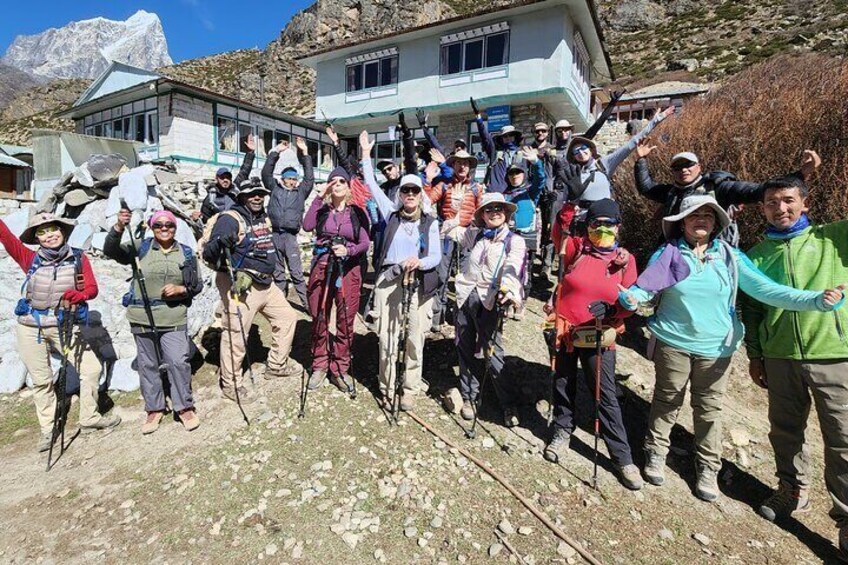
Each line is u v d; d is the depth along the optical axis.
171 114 16.80
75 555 2.96
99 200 6.43
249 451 3.86
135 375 5.03
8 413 4.75
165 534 3.10
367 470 3.62
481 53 17.69
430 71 18.95
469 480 3.56
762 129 6.22
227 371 4.68
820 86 6.01
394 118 20.42
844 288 3.00
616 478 3.64
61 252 4.10
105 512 3.31
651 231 7.31
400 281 4.31
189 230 6.49
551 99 17.02
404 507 3.29
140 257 4.05
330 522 3.16
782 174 5.91
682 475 3.76
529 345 5.61
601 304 3.38
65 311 4.04
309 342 5.78
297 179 6.75
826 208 5.46
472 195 5.54
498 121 17.83
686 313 3.37
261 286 4.61
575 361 3.76
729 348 3.36
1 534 3.15
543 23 16.38
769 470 3.90
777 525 3.34
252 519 3.18
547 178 7.01
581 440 4.11
